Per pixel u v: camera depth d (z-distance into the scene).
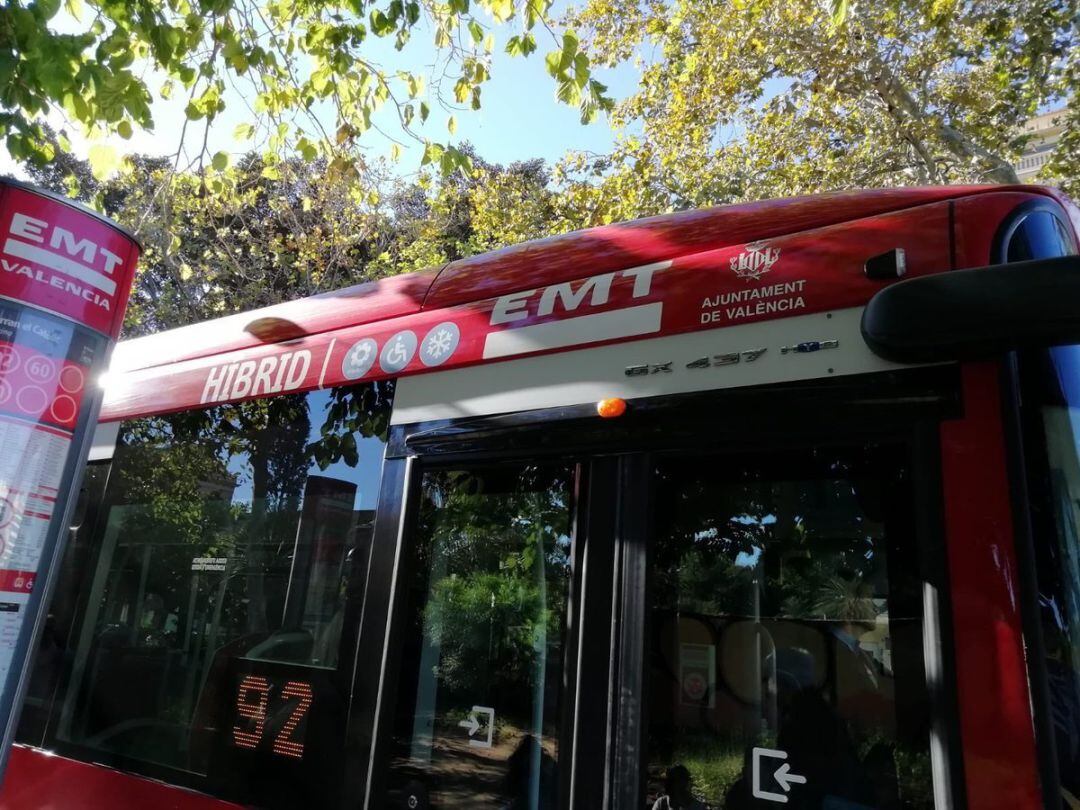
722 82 11.44
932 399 1.84
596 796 2.02
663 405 2.23
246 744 2.81
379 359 2.99
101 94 4.33
